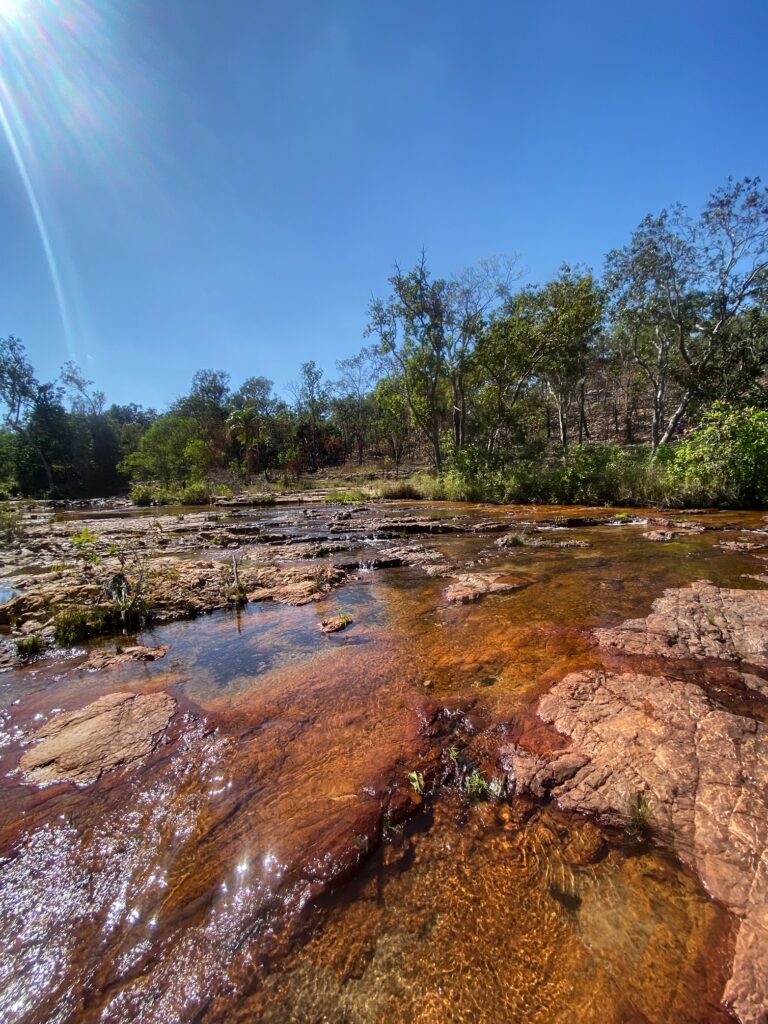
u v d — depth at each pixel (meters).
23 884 2.05
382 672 3.91
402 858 2.12
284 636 4.86
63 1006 1.59
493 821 2.31
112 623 5.38
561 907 1.87
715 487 13.93
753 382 22.94
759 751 2.62
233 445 48.78
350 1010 1.56
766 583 5.98
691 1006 1.51
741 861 2.00
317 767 2.75
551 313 21.97
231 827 2.33
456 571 7.31
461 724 3.12
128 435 56.31
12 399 41.47
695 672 3.64
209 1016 1.55
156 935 1.82
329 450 55.88
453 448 26.09
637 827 2.21
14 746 3.11
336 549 9.59
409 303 23.27
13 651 4.73
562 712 3.15
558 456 20.53
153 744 3.04
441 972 1.66
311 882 2.00
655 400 27.20
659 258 21.75
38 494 42.28
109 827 2.36
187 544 10.87
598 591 5.89
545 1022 1.50
